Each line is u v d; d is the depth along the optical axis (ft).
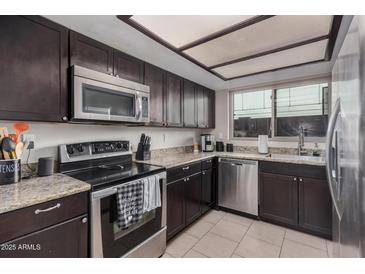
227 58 6.86
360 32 2.50
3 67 3.77
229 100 11.76
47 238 3.52
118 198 4.68
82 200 4.09
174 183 6.91
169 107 8.14
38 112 4.25
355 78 2.73
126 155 7.18
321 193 7.06
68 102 4.76
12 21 3.89
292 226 7.68
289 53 6.40
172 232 6.79
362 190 2.48
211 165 9.47
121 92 5.77
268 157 8.51
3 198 3.31
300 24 4.72
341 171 3.60
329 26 4.79
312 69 8.04
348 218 3.15
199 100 10.35
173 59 6.83
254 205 8.60
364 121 2.41
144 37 5.28
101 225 4.35
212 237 7.13
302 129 8.98
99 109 5.20
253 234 7.34
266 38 5.44
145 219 5.58
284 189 7.86
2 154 4.27
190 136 11.22
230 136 11.71
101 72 5.36
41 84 4.29
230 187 9.29
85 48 5.10
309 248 6.40
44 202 3.49
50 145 5.49
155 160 7.61
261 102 10.78
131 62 6.40
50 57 4.43
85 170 5.80
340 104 3.76
